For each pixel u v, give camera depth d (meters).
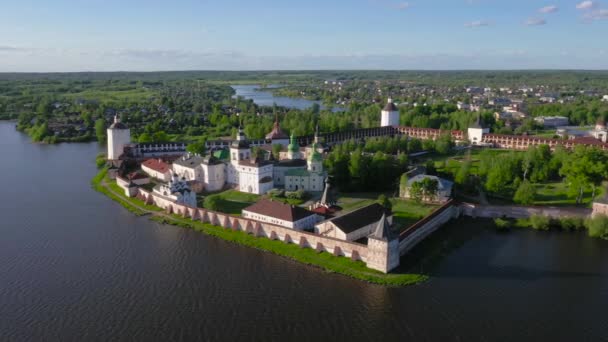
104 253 173.12
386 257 153.25
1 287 148.50
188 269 160.00
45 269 160.62
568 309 136.38
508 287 148.12
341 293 143.88
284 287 147.62
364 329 126.75
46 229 196.88
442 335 124.38
